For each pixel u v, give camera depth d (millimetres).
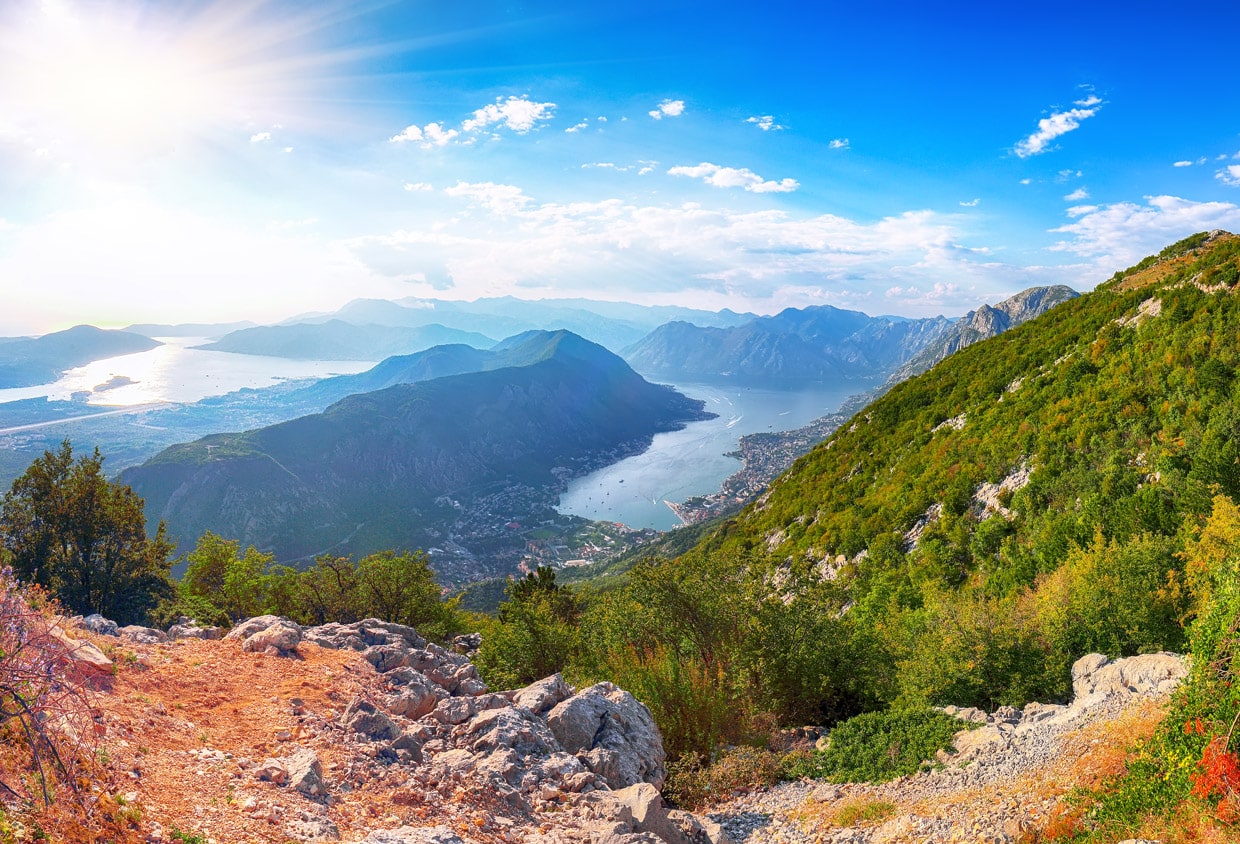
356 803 8516
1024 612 21266
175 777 7586
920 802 13414
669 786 15750
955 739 16516
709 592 23000
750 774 16812
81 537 41312
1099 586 19766
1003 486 37906
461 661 16328
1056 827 10312
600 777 11766
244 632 14195
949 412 55969
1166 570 19438
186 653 12234
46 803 5539
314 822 7559
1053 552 27047
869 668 22469
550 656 28250
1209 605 10914
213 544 43688
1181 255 55875
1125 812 9938
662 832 10648
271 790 7988
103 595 42188
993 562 32531
